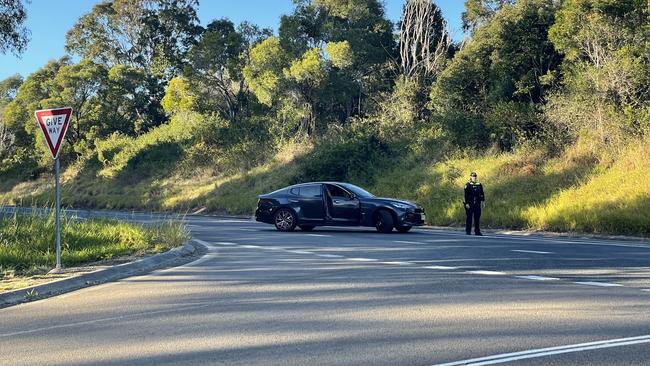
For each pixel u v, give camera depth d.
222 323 8.05
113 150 61.72
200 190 46.84
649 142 25.02
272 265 13.26
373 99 45.22
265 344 6.99
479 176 29.12
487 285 10.29
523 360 6.16
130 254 15.02
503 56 34.19
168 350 6.84
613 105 27.56
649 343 6.69
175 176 52.22
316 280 11.15
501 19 34.72
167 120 67.25
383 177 34.53
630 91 27.62
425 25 44.97
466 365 6.04
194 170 51.28
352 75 45.91
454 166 31.31
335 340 7.08
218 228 24.59
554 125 30.17
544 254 14.20
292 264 13.33
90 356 6.70
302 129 46.59
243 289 10.44
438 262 13.16
